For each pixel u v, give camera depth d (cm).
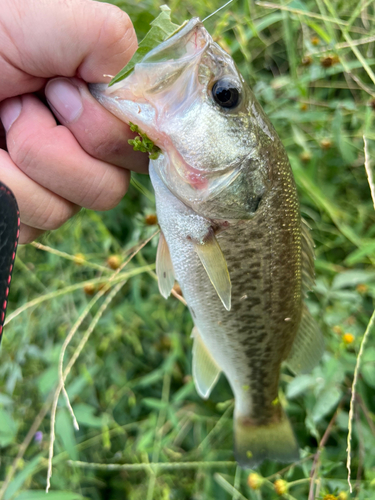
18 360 31
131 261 35
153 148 17
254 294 21
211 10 30
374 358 25
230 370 24
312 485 23
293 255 21
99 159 18
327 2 28
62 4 16
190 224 19
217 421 33
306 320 23
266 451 25
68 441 26
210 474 32
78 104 17
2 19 16
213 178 18
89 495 33
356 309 29
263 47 36
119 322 34
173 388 36
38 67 17
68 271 33
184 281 20
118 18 16
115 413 35
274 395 25
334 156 34
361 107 33
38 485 30
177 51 16
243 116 18
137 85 16
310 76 30
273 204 19
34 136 17
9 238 12
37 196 18
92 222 35
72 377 33
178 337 34
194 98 17
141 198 36
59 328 33
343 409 30
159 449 29
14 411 32
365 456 26
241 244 20
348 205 36
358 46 34
